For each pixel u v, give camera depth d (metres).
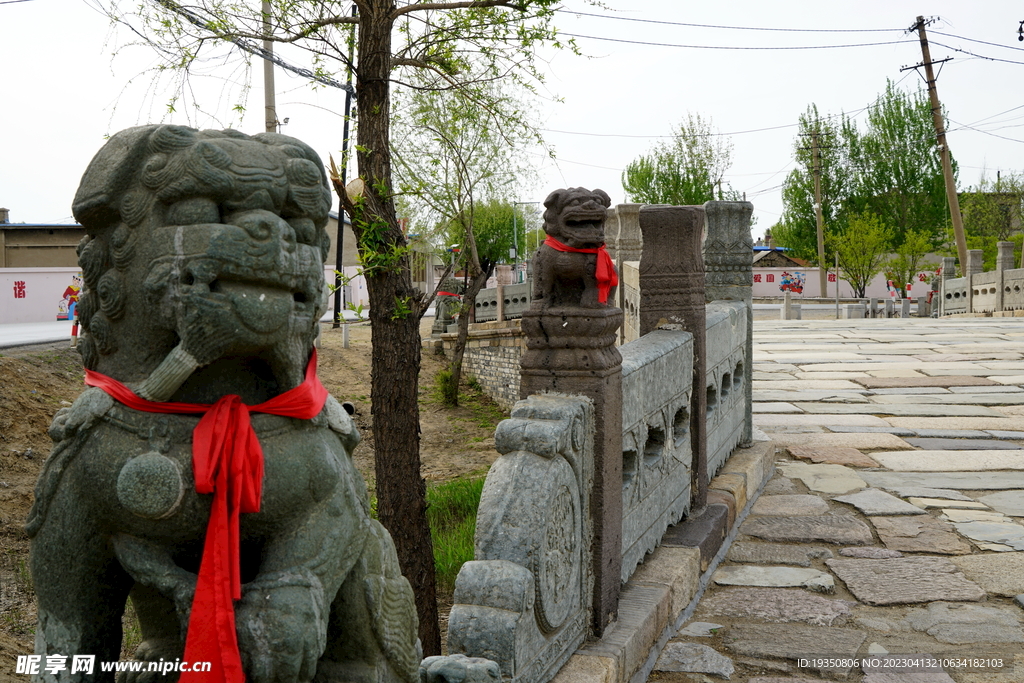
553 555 3.07
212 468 1.76
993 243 41.16
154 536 1.83
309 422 1.96
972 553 5.33
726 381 6.70
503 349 17.98
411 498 5.64
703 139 42.50
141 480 1.76
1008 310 21.05
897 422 9.41
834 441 8.55
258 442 1.84
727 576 4.99
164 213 1.79
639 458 4.14
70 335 18.23
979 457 7.82
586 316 3.42
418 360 5.78
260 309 1.75
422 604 5.58
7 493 9.38
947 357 13.81
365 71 5.44
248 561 1.99
